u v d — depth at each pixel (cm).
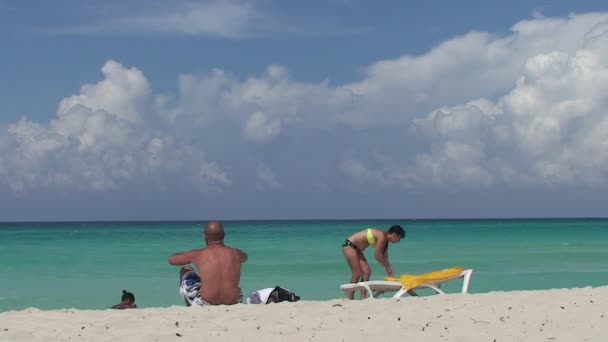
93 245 4284
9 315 793
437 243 4269
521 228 8794
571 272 2231
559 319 729
